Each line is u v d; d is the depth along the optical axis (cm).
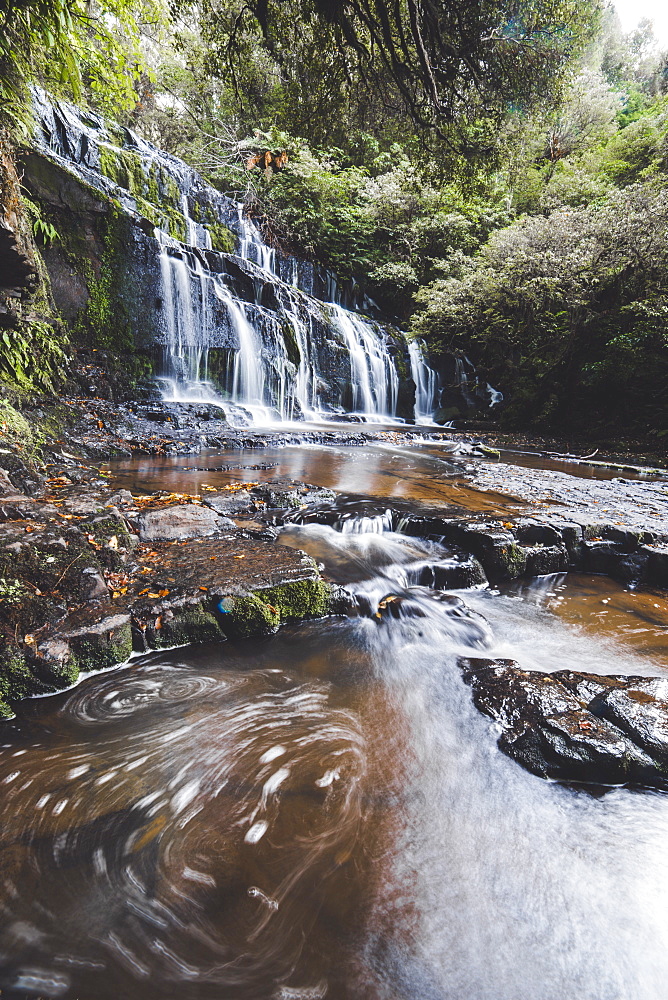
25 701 235
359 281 2031
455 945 146
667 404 1198
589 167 1973
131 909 150
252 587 312
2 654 233
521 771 215
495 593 404
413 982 136
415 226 1898
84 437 716
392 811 193
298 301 1448
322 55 691
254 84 848
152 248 997
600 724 229
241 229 1609
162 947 141
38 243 837
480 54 679
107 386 888
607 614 372
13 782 193
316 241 1894
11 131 586
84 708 237
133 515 394
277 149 1783
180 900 153
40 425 654
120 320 959
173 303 1043
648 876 173
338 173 2034
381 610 343
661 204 1033
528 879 169
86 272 911
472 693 261
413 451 997
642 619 365
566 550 457
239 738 227
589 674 273
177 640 284
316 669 285
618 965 144
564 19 657
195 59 830
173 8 682
